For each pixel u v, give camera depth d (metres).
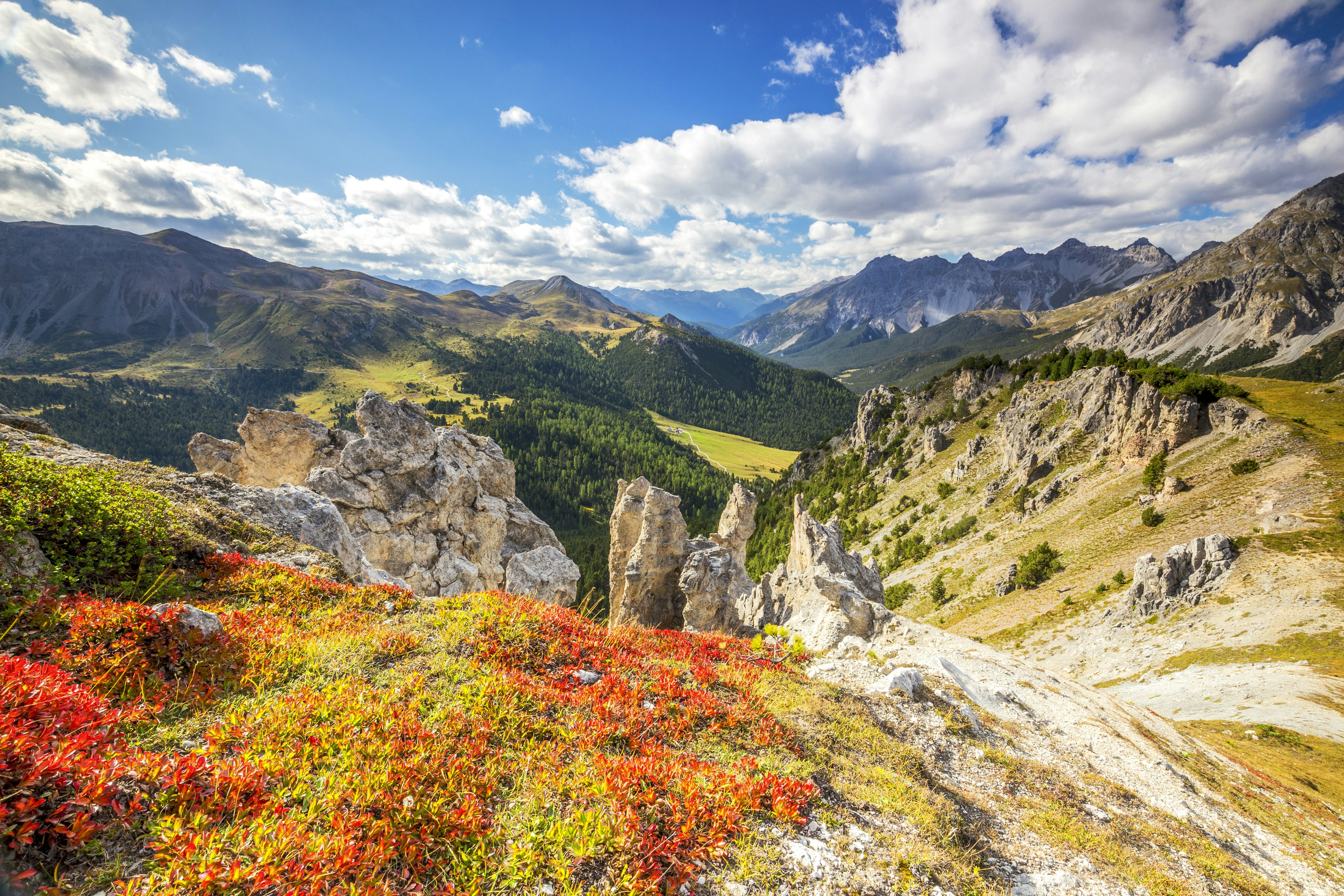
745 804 9.76
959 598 110.25
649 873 7.55
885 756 14.73
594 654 15.55
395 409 43.19
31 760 5.86
